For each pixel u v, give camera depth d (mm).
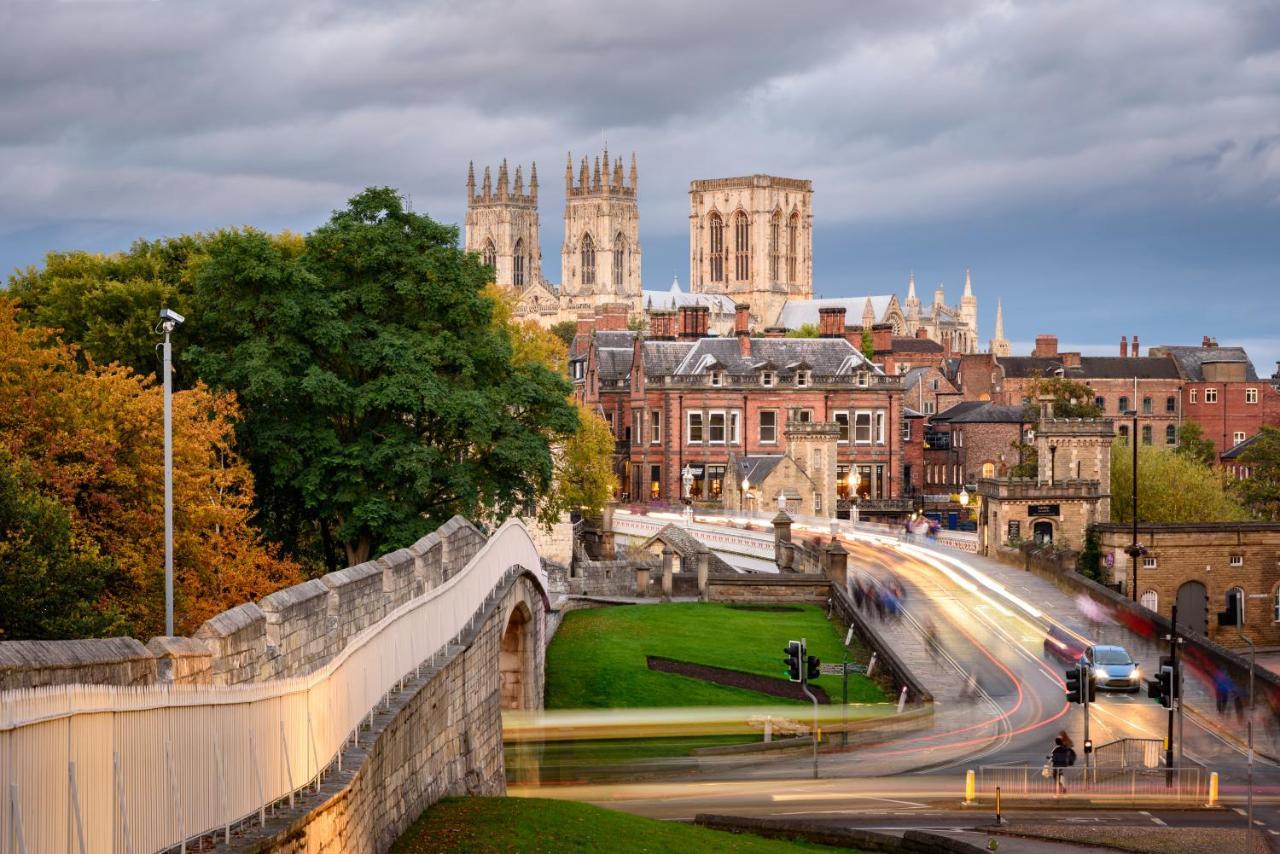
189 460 53688
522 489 75688
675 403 173500
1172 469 153250
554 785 62594
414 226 74250
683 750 67500
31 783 16906
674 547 121312
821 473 159125
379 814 31922
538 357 127125
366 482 68062
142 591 49188
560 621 92875
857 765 66125
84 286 72188
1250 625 133125
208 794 22047
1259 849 49125
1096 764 64938
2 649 18141
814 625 95062
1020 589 107500
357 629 35812
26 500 41312
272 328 68188
